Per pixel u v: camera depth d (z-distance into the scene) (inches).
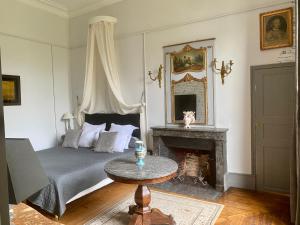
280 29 131.3
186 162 169.5
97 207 125.6
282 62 132.0
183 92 164.2
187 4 159.6
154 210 106.4
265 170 140.1
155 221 104.0
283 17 130.3
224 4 146.9
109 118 190.9
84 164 133.9
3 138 24.5
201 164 163.5
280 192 136.4
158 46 172.6
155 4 171.9
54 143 206.8
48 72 201.3
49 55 201.9
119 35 188.9
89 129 184.9
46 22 198.7
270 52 135.1
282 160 135.0
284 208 119.6
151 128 165.3
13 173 43.8
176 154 173.8
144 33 177.5
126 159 121.1
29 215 58.1
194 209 120.3
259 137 140.6
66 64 217.5
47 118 201.0
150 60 176.7
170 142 167.0
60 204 109.7
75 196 121.2
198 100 159.0
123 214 117.7
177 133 155.2
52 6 198.8
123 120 185.2
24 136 183.0
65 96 217.0
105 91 194.1
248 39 140.9
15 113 176.7
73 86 220.5
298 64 100.7
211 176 156.9
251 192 140.6
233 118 147.8
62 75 213.8
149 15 175.2
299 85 100.6
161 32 170.9
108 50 175.8
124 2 185.8
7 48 171.5
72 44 217.0
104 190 148.3
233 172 149.3
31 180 47.9
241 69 143.7
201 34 155.8
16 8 176.9
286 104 132.3
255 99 140.3
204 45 154.6
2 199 24.5
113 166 109.2
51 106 204.4
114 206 126.3
